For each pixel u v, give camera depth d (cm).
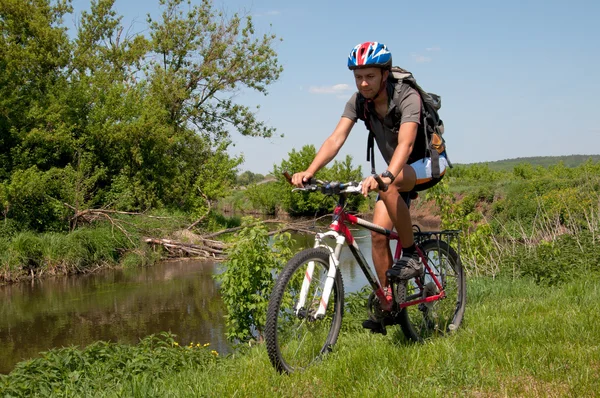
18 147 2306
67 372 614
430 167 417
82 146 2594
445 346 425
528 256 981
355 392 345
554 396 332
